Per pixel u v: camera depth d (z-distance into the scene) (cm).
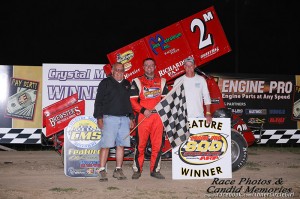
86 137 798
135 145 793
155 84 768
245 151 824
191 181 766
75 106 838
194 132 780
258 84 1197
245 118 1193
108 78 758
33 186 721
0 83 1112
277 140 1209
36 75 1123
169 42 894
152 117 762
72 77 998
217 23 916
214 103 866
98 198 648
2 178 784
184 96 766
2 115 1114
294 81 1212
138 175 778
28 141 1125
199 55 905
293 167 903
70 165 793
